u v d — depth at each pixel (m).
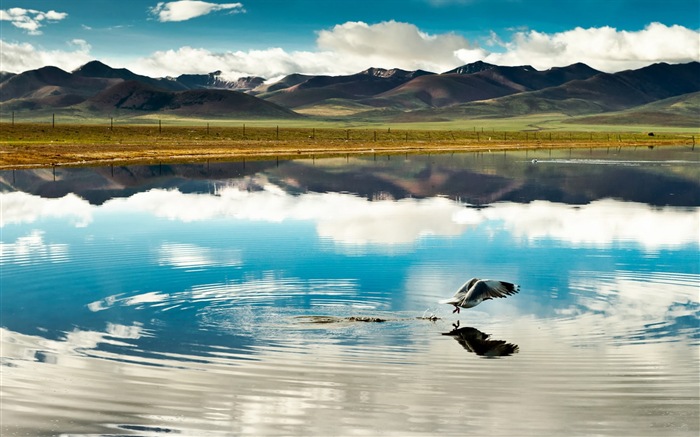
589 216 53.22
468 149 188.12
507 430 15.91
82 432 15.81
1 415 16.64
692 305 26.58
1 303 27.03
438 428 16.19
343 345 21.98
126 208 57.94
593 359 20.64
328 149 178.00
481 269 32.94
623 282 30.20
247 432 15.95
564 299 27.50
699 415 16.83
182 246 39.28
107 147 156.25
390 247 38.97
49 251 37.66
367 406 17.27
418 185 80.56
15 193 70.62
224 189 75.38
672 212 55.75
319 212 55.28
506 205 60.91
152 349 21.61
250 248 38.66
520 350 21.48
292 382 18.94
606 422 16.42
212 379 18.98
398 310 26.06
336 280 30.59
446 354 21.12
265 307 26.34
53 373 19.42
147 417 16.66
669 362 20.38
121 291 28.80
